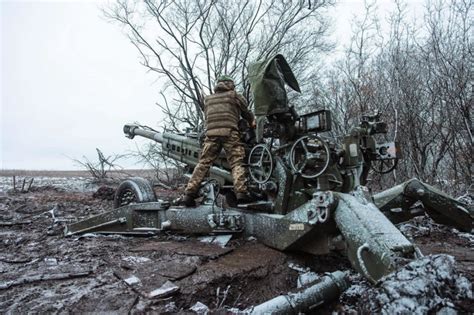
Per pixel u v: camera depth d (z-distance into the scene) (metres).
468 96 7.11
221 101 4.16
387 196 3.98
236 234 4.02
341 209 2.97
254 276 3.16
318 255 3.55
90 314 2.47
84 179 13.30
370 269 2.60
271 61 3.69
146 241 4.38
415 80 7.98
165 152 5.92
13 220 6.37
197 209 4.29
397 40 8.83
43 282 3.05
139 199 5.09
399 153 3.51
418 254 2.56
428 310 2.09
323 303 2.76
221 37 12.78
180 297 2.79
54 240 4.74
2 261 3.72
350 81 9.53
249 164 4.05
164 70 12.45
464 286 2.12
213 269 3.17
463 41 7.11
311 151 3.60
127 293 2.77
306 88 12.73
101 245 4.25
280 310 2.54
